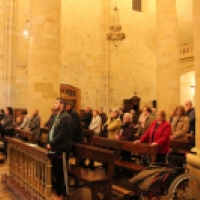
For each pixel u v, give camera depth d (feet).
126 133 21.75
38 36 27.27
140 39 62.39
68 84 52.24
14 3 46.68
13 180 20.56
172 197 12.30
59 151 15.67
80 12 54.60
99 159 15.74
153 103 62.44
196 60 13.41
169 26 36.29
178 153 19.40
